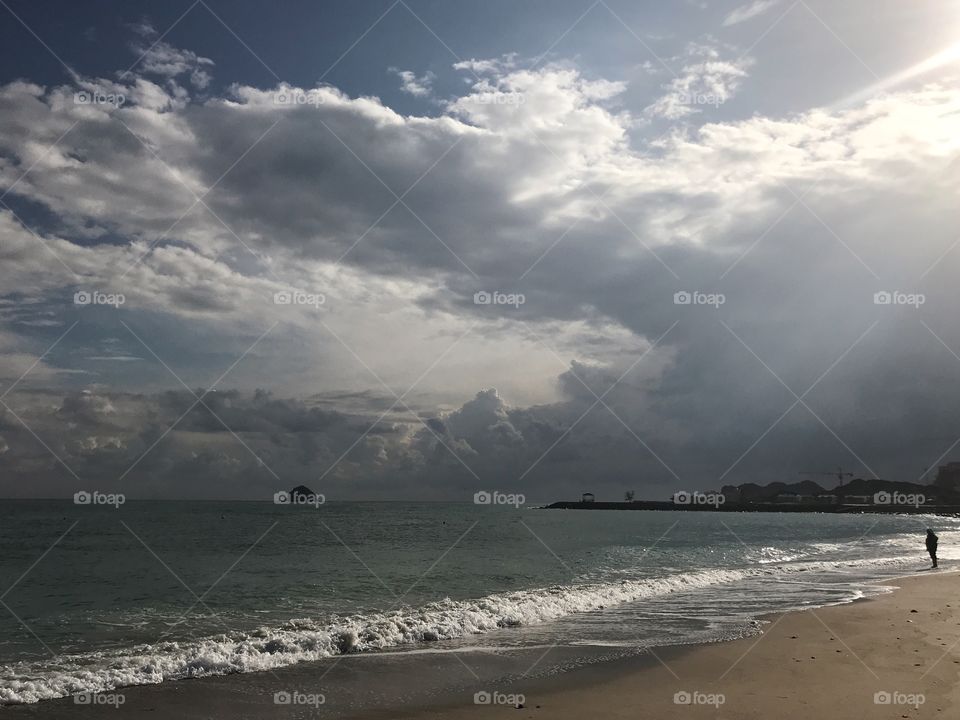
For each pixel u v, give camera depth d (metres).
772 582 27.70
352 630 15.79
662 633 16.72
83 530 62.66
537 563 36.09
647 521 119.75
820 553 44.22
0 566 33.44
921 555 42.31
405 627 16.77
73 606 21.34
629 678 12.46
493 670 13.12
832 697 10.95
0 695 10.98
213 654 13.63
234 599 22.75
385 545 48.25
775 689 11.55
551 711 10.50
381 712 10.49
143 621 18.52
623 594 23.27
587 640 15.90
